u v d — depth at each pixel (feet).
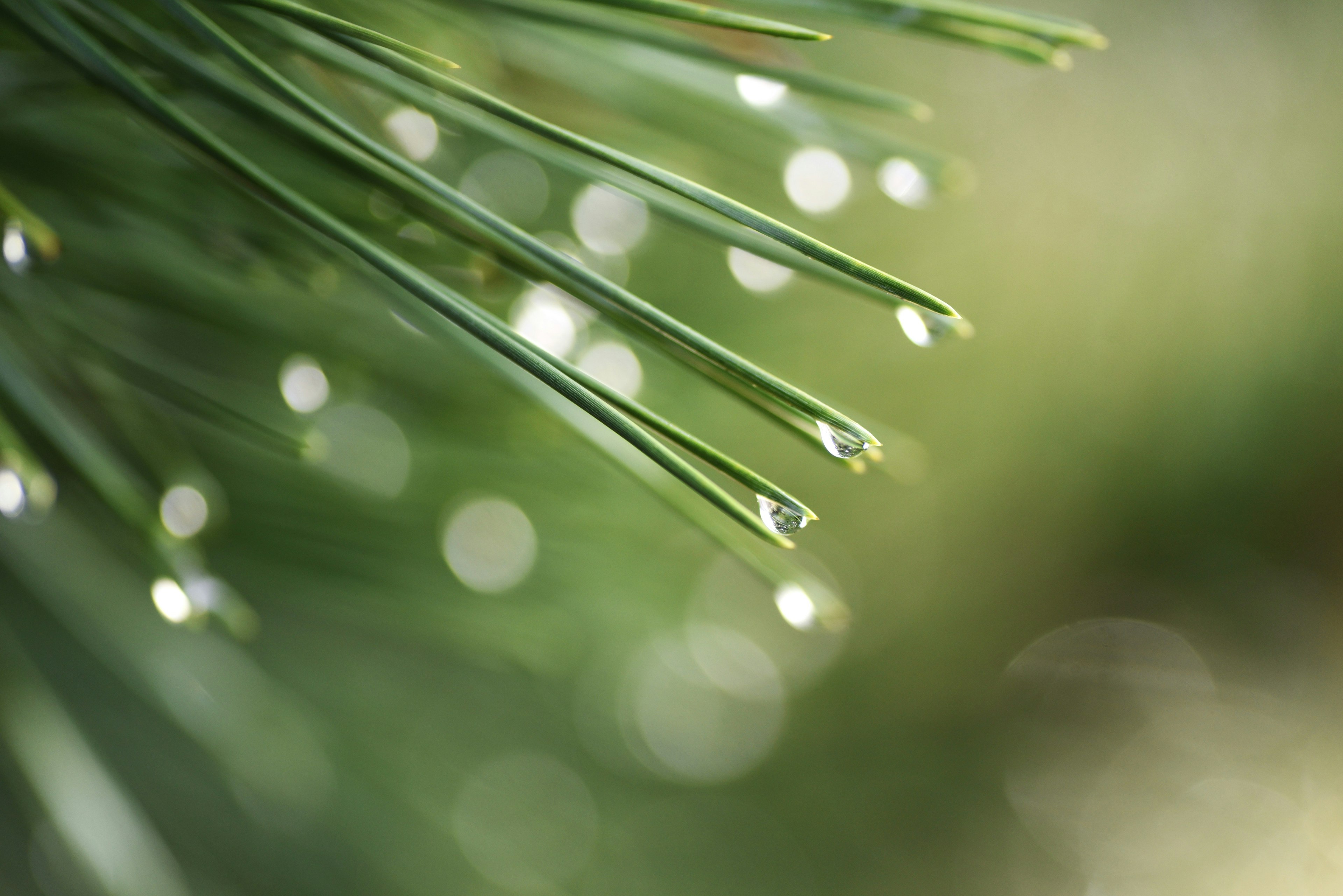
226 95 0.66
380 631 1.49
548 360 0.61
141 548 0.80
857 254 2.75
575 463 1.25
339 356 0.96
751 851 2.76
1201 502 3.66
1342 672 3.99
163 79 0.69
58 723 0.89
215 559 1.13
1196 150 3.24
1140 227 3.19
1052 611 3.87
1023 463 3.37
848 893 3.00
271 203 0.64
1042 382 3.23
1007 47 0.70
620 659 2.21
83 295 0.87
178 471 0.87
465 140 1.04
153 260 0.88
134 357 0.89
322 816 1.53
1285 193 3.23
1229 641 4.03
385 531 1.20
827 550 3.28
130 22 0.66
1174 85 3.27
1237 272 3.25
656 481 0.73
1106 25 3.29
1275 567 3.89
